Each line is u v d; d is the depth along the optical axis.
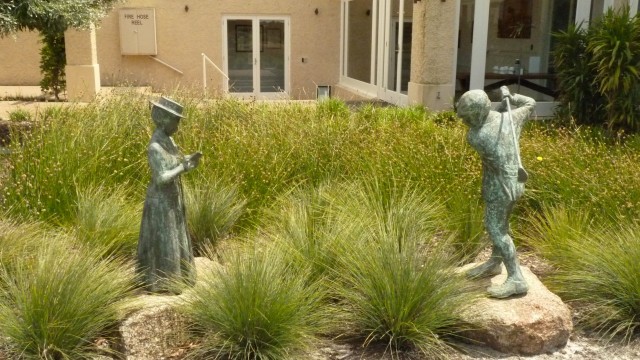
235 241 5.59
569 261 5.24
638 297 4.59
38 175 6.27
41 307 4.01
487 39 12.98
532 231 6.17
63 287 4.11
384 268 4.45
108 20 18.03
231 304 4.12
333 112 9.57
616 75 9.98
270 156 7.05
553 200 6.48
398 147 7.39
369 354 4.25
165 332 4.22
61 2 10.17
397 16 14.91
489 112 4.50
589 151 7.13
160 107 4.48
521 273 4.58
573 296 4.95
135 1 17.94
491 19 12.93
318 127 7.93
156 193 4.53
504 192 4.46
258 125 8.16
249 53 18.78
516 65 13.20
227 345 4.10
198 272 4.88
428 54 12.87
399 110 10.27
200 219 5.78
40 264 4.23
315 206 5.80
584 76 10.80
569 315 4.48
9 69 18.84
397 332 4.29
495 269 4.84
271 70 19.02
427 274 4.40
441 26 12.77
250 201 6.40
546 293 4.64
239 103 9.23
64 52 15.59
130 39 18.03
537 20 13.09
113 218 5.59
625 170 6.57
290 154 7.15
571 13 13.09
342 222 5.30
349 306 4.51
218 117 8.60
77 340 4.10
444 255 4.89
